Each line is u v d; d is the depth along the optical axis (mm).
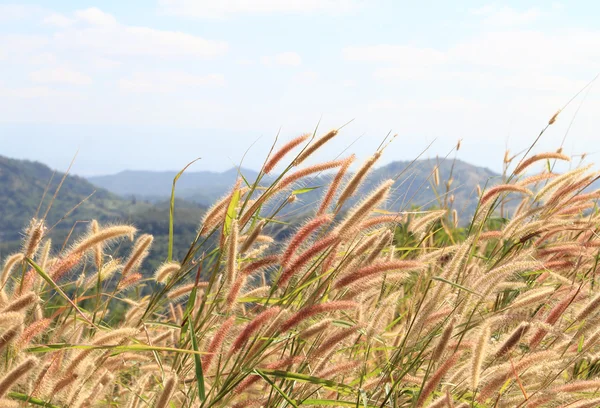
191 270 2123
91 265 2168
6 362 1876
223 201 2137
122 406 2139
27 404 1885
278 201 2162
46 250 2072
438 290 2037
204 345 2127
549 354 1950
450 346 2062
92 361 1944
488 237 2369
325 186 2105
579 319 2031
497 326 2055
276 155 2129
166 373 2051
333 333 2076
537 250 2332
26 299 1834
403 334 2209
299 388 2051
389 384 2025
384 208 2145
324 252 2035
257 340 1938
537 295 2076
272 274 2141
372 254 2064
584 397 2061
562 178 2424
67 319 2156
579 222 2428
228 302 2002
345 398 2090
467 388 2033
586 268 2350
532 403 1966
